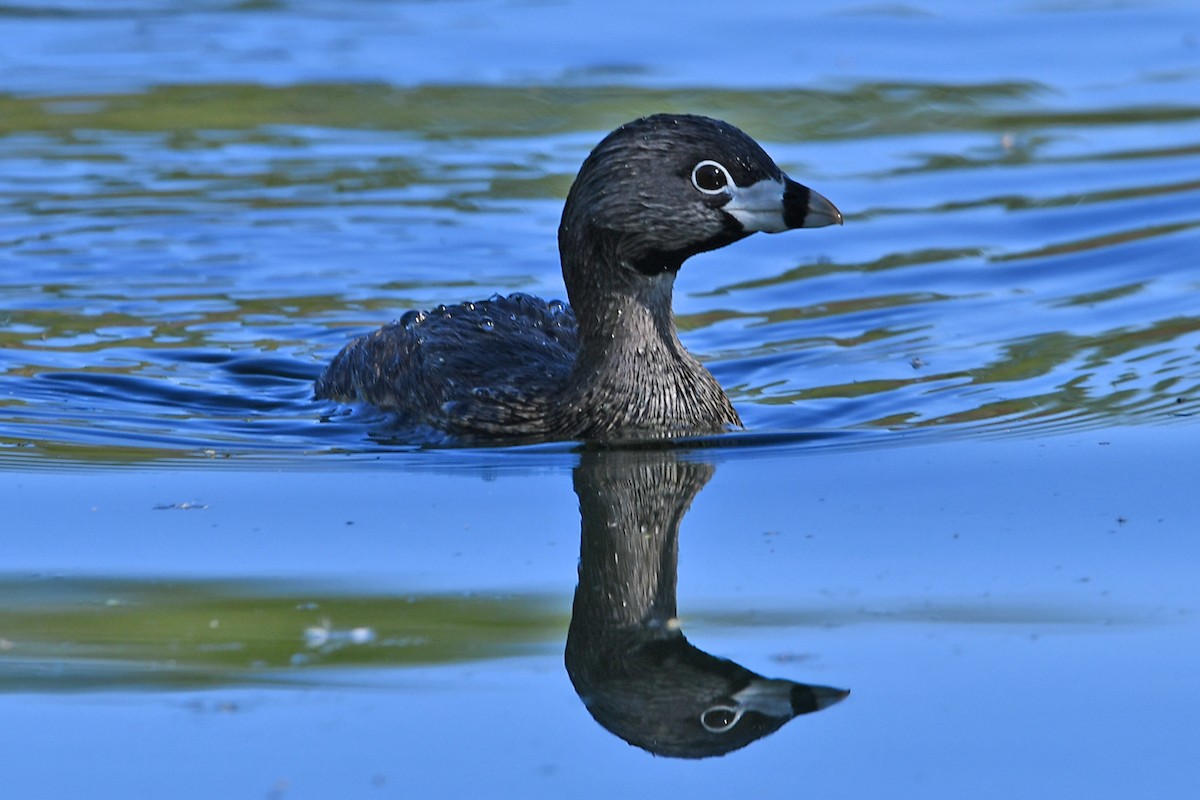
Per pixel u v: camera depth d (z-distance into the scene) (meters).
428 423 16.42
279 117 28.14
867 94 28.84
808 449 15.41
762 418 16.59
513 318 17.70
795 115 27.81
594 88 29.23
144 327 20.03
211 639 11.33
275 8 35.56
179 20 34.56
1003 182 24.53
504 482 14.55
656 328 15.91
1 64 31.03
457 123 27.77
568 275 16.00
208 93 29.36
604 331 15.77
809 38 32.44
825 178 24.91
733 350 19.09
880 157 25.88
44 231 23.34
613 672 10.93
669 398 15.85
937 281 21.03
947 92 28.97
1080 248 21.73
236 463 15.25
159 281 21.61
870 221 23.23
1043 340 18.70
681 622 11.67
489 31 33.19
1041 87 29.16
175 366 18.73
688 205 15.34
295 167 25.91
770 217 15.30
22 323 20.06
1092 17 33.62
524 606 11.89
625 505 13.90
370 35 33.09
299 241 23.00
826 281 21.33
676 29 33.25
